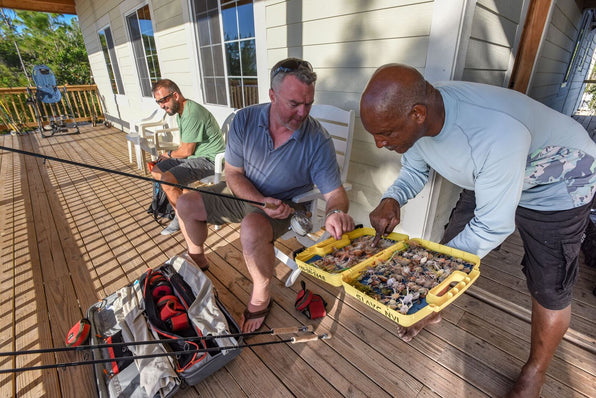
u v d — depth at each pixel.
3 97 6.71
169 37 3.88
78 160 4.73
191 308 1.52
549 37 2.75
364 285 1.08
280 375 1.36
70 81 15.67
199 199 1.70
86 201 3.25
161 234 2.54
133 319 1.51
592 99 7.65
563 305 1.03
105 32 6.07
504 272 1.94
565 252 1.00
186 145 2.58
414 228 1.99
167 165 2.62
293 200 1.65
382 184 2.12
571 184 0.97
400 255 1.22
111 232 2.62
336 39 2.05
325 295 1.81
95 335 1.47
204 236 1.85
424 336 1.51
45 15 15.77
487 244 0.94
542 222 1.03
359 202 2.32
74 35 16.48
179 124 2.59
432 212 1.92
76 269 2.15
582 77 6.48
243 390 1.31
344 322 1.62
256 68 2.85
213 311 1.51
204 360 1.28
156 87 2.38
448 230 1.55
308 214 1.66
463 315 1.62
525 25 2.03
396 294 1.00
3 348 1.55
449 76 1.59
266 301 1.55
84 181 3.82
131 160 4.47
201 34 3.40
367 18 1.85
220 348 1.28
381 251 1.23
